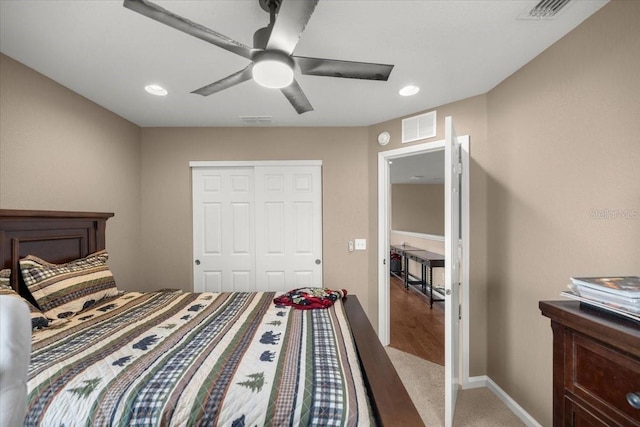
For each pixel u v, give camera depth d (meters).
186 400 0.92
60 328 1.45
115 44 1.55
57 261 1.89
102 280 1.92
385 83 2.02
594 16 1.33
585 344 0.87
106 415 0.89
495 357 2.10
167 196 2.97
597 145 1.33
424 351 2.75
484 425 1.78
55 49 1.59
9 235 1.58
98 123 2.37
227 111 2.55
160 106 2.42
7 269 1.53
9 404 0.56
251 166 3.03
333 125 2.95
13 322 0.59
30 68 1.78
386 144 2.79
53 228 1.85
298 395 0.94
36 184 1.83
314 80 1.97
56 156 1.98
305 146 3.00
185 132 2.97
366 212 2.98
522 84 1.80
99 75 1.89
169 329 1.45
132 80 1.96
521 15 1.34
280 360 1.14
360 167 2.98
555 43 1.56
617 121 1.24
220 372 1.05
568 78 1.48
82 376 1.01
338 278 2.99
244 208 3.06
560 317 0.94
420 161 4.16
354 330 1.55
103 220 2.27
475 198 2.20
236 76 1.39
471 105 2.23
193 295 2.15
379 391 1.03
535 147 1.71
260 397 0.94
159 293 2.20
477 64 1.78
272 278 3.04
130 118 2.70
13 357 0.58
